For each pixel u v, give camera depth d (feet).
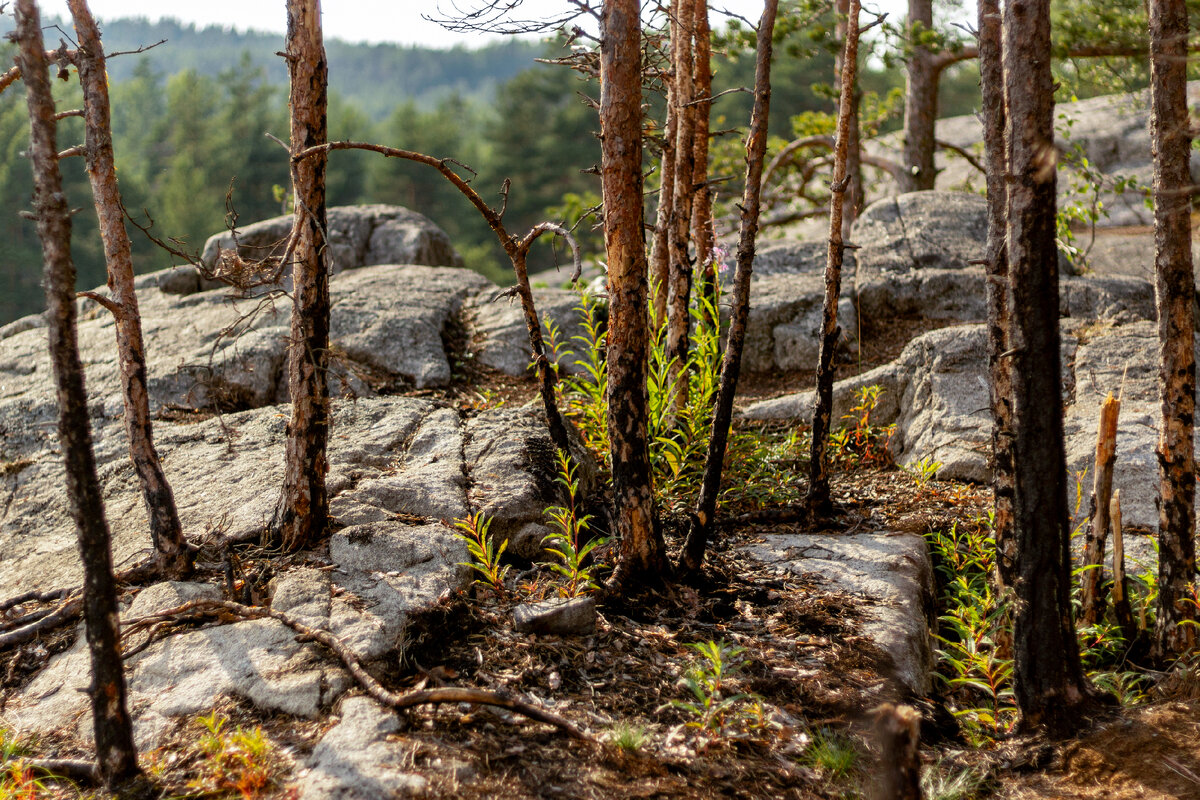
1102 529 15.03
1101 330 25.17
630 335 13.96
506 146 165.17
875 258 31.63
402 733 10.61
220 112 181.57
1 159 133.90
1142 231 42.50
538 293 31.81
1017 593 11.85
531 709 11.02
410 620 12.76
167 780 10.11
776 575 16.03
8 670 12.91
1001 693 13.21
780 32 34.27
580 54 17.65
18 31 9.24
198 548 14.78
